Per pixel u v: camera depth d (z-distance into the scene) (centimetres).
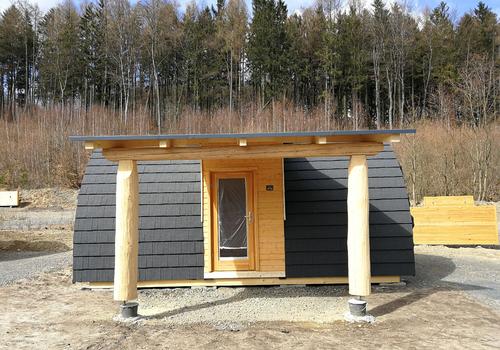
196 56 4838
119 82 4866
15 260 1312
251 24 4878
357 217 676
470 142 2772
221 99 4772
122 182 691
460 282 938
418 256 1289
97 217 905
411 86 4697
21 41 5288
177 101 4847
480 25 4634
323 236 901
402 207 919
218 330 618
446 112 3488
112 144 697
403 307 730
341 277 894
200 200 938
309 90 4744
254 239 898
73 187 3447
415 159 2594
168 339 579
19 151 3750
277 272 885
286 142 729
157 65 5006
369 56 4612
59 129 4028
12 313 711
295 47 4709
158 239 902
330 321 659
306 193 929
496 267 1122
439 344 550
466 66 3738
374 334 593
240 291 870
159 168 991
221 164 908
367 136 676
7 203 2973
